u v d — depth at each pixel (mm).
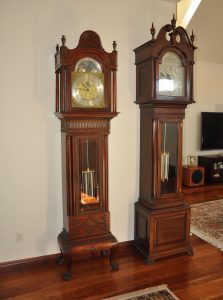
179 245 2467
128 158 2584
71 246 2098
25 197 2262
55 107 2238
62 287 2035
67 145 2070
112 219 2582
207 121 5145
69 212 2129
